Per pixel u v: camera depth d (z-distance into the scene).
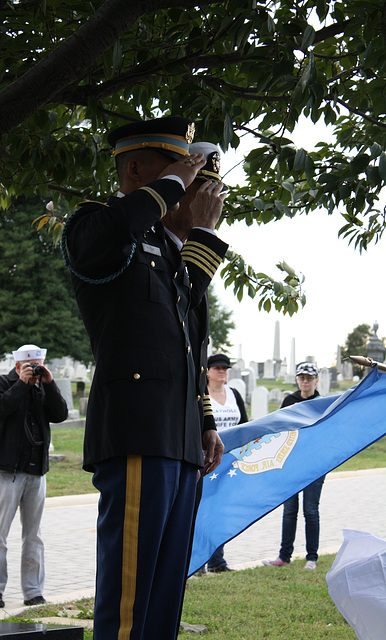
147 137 2.58
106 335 2.38
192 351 2.58
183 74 4.03
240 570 7.41
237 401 7.45
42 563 6.25
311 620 5.54
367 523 10.55
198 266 2.61
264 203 4.83
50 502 11.95
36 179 4.87
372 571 3.64
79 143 4.35
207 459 2.91
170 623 2.37
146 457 2.29
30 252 31.52
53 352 32.56
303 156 3.75
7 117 2.97
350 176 3.98
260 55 3.62
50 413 6.38
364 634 3.52
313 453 4.13
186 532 2.41
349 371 47.41
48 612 5.77
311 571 7.28
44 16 3.58
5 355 33.91
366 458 19.38
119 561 2.25
